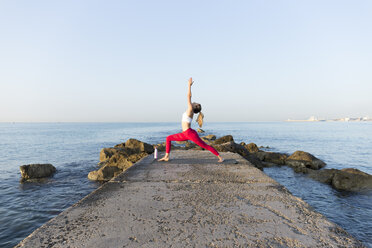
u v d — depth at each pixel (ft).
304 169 38.22
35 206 24.06
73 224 7.16
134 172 14.93
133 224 7.18
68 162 53.52
